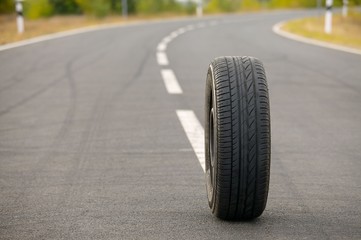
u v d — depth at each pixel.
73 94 13.90
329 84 15.38
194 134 9.86
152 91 14.23
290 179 7.35
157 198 6.59
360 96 13.67
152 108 12.17
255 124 5.54
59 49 24.23
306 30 40.09
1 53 22.59
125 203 6.43
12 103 12.85
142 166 7.98
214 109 5.73
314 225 5.71
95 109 12.12
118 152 8.77
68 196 6.72
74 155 8.63
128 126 10.54
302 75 17.00
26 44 26.48
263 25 47.44
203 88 14.62
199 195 6.70
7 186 7.16
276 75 17.00
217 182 5.61
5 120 11.19
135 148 9.00
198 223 5.78
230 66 5.82
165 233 5.53
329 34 35.31
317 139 9.59
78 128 10.43
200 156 8.47
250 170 5.52
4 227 5.75
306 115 11.51
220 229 5.61
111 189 6.97
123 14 60.94
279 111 11.88
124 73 17.31
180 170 7.77
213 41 29.14
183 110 11.91
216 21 54.06
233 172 5.52
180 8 70.75
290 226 5.68
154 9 65.00
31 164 8.18
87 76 16.72
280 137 9.71
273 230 5.58
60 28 39.06
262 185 5.57
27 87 14.90
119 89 14.58
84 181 7.32
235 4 85.25
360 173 7.67
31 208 6.31
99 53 22.84
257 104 5.58
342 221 5.83
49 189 7.00
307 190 6.89
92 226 5.73
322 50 24.78
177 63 19.66
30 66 18.80
